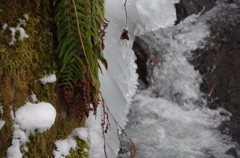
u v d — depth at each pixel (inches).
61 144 72.7
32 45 64.9
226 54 141.6
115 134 95.6
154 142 107.9
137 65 143.6
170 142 108.2
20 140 61.6
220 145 107.0
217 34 144.2
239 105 128.3
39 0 64.6
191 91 138.3
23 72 63.1
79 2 67.0
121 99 104.8
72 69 70.9
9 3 59.1
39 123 63.4
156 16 139.1
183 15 150.3
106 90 96.9
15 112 61.5
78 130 79.0
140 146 105.0
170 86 140.8
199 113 131.1
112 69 108.0
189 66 142.4
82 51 69.4
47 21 67.1
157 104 134.1
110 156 83.8
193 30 147.5
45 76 68.0
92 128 84.9
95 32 73.1
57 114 72.5
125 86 116.3
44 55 67.7
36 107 64.3
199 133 114.5
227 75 136.9
